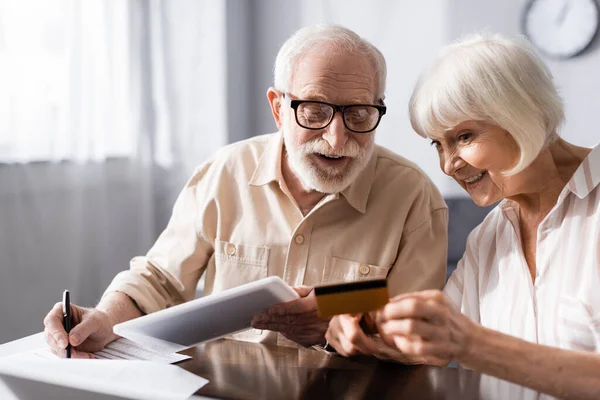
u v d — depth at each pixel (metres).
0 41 2.65
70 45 2.98
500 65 1.23
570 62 3.89
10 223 2.74
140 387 1.08
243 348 1.36
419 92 1.32
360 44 1.50
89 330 1.32
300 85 1.48
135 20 3.52
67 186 3.02
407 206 1.60
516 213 1.45
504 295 1.41
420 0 4.30
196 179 1.78
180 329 1.18
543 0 3.91
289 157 1.56
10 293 2.75
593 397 1.00
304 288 1.34
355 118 1.47
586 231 1.29
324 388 1.09
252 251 1.65
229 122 4.43
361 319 1.22
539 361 1.01
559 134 1.33
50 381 1.14
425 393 1.07
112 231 3.41
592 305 1.24
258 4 4.72
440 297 1.01
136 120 3.54
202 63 4.09
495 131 1.26
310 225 1.61
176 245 1.73
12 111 2.71
